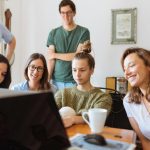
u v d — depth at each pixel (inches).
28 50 140.9
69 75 98.0
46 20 136.7
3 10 129.3
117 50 127.7
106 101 58.4
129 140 41.1
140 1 122.9
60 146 33.2
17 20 139.6
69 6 97.8
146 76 54.6
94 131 45.1
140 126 55.1
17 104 30.6
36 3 137.4
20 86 78.4
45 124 32.5
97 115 44.4
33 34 139.3
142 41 124.0
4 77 70.4
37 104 32.5
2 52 115.9
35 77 76.2
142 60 53.6
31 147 30.6
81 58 60.7
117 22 126.7
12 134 29.6
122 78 117.0
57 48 101.8
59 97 62.2
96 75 131.0
